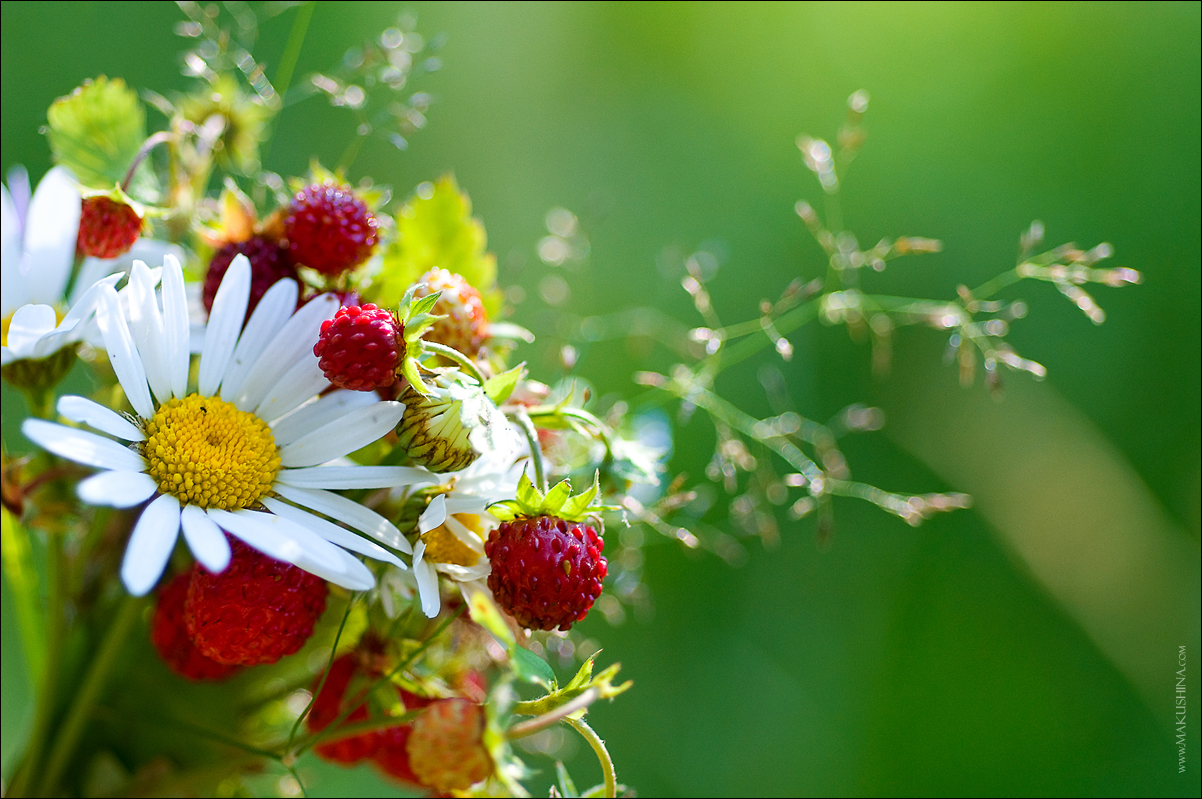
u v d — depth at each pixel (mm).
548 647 379
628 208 737
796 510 384
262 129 386
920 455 641
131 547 330
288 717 383
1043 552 605
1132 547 596
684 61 790
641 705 580
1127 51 756
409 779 367
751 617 608
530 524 339
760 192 763
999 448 629
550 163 743
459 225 369
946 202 743
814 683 600
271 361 348
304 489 342
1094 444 627
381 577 350
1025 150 752
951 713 599
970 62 775
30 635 376
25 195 376
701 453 623
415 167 700
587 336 439
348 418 342
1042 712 600
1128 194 732
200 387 346
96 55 665
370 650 360
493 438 334
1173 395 680
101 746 375
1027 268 377
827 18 792
